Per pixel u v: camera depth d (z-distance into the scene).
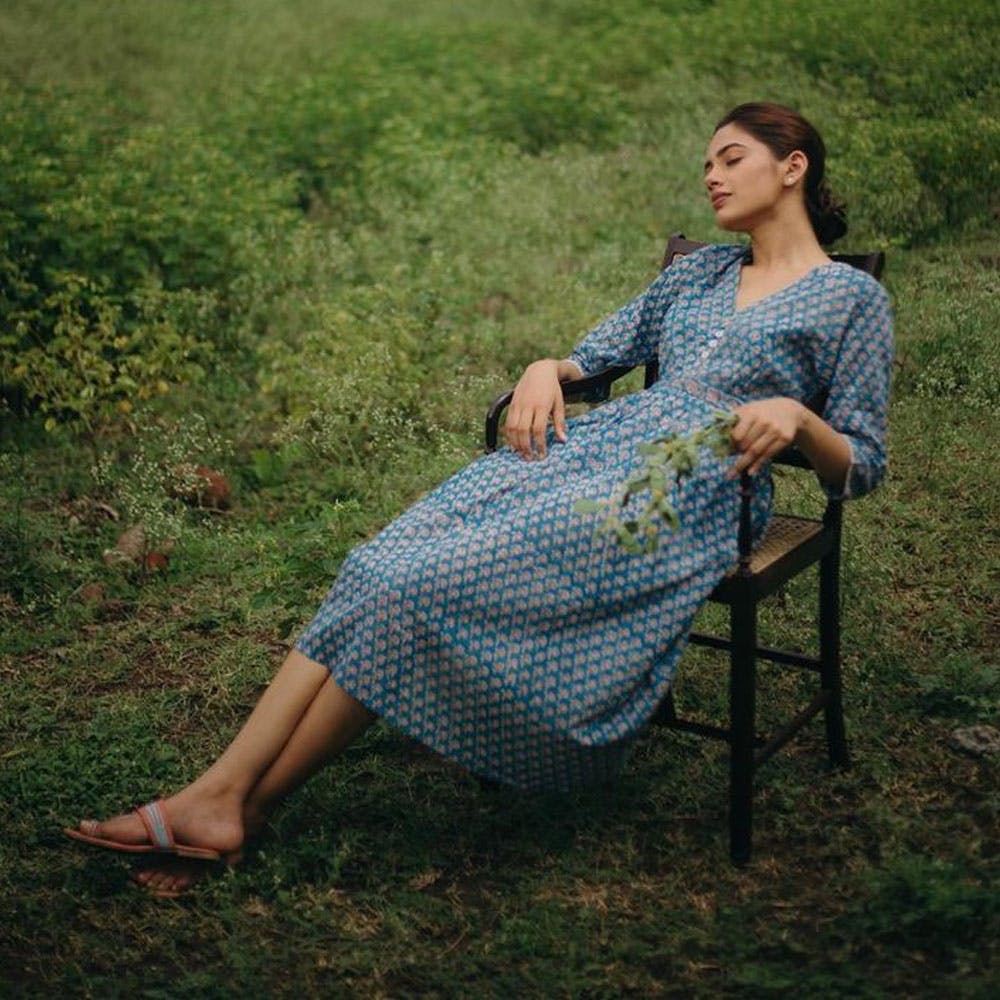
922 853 2.67
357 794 3.03
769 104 2.91
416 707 2.62
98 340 5.32
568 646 2.62
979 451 4.29
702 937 2.49
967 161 5.87
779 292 2.84
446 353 5.33
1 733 3.38
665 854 2.77
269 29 10.77
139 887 2.73
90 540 4.30
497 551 2.60
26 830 2.95
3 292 5.39
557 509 2.63
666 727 2.97
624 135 7.32
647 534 2.44
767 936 2.49
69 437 5.04
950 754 3.01
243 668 3.58
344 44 9.99
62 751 3.24
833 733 2.97
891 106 6.75
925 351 4.71
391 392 4.94
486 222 6.27
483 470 2.88
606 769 2.70
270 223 6.25
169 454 4.77
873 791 2.92
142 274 5.71
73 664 3.69
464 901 2.68
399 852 2.81
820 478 2.75
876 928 2.46
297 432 4.86
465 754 2.67
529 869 2.74
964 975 2.34
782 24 7.80
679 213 6.25
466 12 10.87
